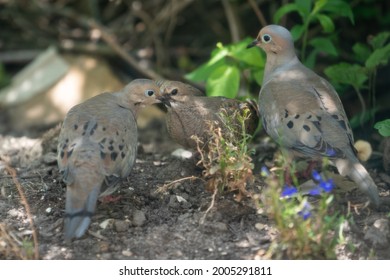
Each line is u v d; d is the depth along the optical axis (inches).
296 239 354.9
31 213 415.2
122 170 387.2
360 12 668.7
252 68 523.2
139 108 449.7
